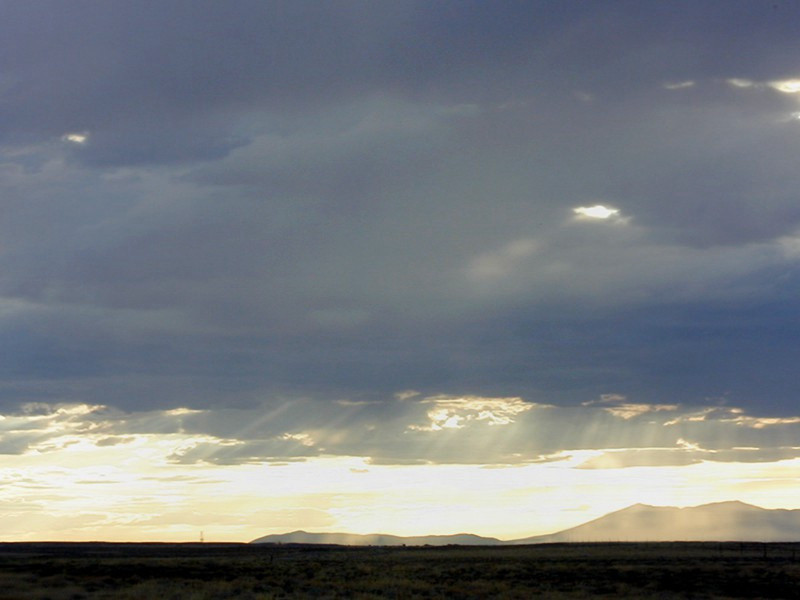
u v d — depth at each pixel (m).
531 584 71.50
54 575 68.81
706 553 134.50
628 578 76.94
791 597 63.59
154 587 60.03
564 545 195.50
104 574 72.81
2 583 59.19
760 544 189.88
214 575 75.06
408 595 60.84
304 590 63.72
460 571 86.31
